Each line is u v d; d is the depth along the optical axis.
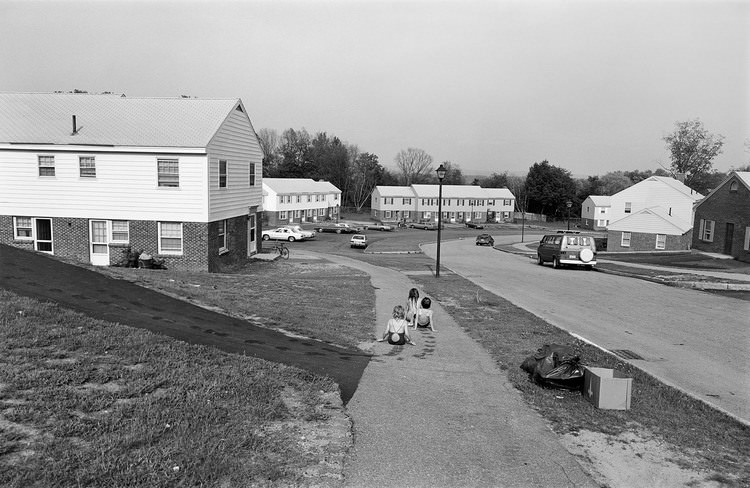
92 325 8.62
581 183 134.50
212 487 4.77
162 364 7.36
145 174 25.27
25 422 5.38
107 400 6.04
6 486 4.34
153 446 5.25
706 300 19.55
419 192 106.00
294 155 124.94
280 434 5.97
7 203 25.86
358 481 5.23
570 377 8.48
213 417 6.04
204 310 11.91
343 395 7.62
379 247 56.00
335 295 17.62
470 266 33.12
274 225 80.38
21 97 29.19
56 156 25.47
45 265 13.55
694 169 86.81
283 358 8.88
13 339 7.53
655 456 6.30
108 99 29.28
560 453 6.25
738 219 39.38
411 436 6.43
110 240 25.80
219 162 26.72
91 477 4.60
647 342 12.79
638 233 51.72
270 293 16.81
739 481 5.77
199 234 25.41
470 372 9.50
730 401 8.70
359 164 129.12
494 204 111.75
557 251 32.59
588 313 16.56
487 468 5.76
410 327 13.38
